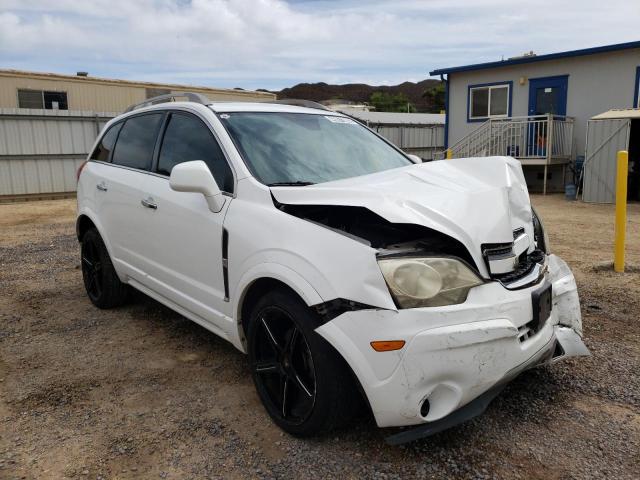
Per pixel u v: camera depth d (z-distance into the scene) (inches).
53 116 607.5
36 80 749.9
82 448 110.1
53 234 368.5
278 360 114.7
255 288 120.0
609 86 577.6
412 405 94.7
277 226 113.3
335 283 99.8
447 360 94.3
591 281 221.3
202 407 125.8
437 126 950.4
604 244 303.3
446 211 105.7
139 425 118.4
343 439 111.6
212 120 142.0
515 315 102.2
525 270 111.3
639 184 505.7
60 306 199.2
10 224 421.7
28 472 102.2
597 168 502.6
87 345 162.4
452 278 98.2
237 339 125.6
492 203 111.7
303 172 134.3
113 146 187.6
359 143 158.7
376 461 104.5
